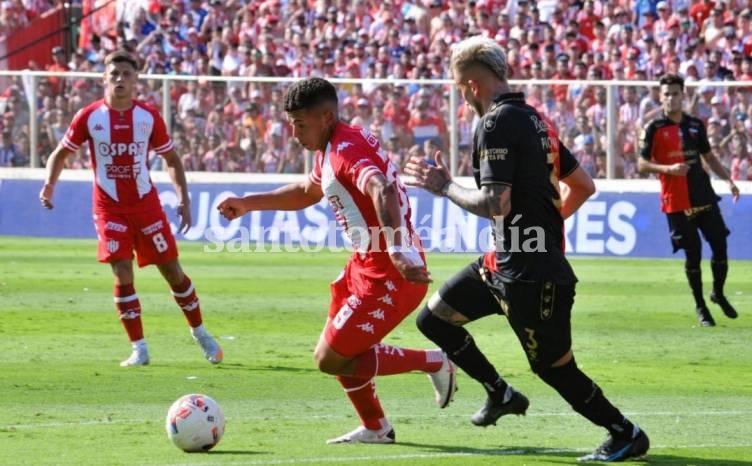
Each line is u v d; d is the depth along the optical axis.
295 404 22.50
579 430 20.39
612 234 52.06
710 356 28.77
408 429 20.33
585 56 62.75
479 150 17.03
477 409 22.30
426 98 55.97
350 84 56.94
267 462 17.56
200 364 27.05
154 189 26.95
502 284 17.53
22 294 39.31
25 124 60.00
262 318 34.66
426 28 69.00
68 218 58.75
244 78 57.69
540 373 17.78
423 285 18.61
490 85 17.33
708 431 20.30
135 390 23.78
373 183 17.09
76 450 18.38
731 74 59.38
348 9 70.69
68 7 77.44
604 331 32.81
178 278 26.91
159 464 17.41
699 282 34.28
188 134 58.59
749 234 50.28
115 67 26.64
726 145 50.97
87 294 39.44
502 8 68.31
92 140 26.86
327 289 41.22
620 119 53.00
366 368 18.70
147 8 75.50
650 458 18.12
